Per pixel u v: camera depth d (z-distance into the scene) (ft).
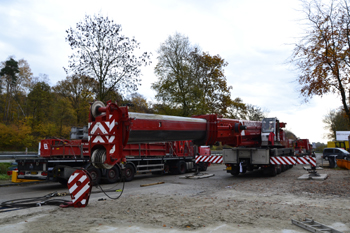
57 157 41.04
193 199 28.58
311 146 130.41
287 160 50.83
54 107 152.25
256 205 25.26
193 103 93.76
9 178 50.55
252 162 51.83
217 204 25.85
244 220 19.89
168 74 99.55
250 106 162.81
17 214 21.83
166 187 39.65
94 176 42.70
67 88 155.94
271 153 53.67
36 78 197.57
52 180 38.78
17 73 189.26
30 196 32.99
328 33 53.01
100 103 24.40
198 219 20.21
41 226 18.39
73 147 41.98
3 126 131.95
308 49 54.39
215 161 55.52
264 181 45.34
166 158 59.98
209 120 31.76
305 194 31.96
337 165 75.72
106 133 22.52
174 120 27.66
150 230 17.60
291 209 23.49
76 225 18.65
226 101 114.32
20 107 174.81
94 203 26.45
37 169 39.19
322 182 42.57
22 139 133.49
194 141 32.60
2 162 58.65
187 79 97.19
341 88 53.98
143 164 55.01
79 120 153.28
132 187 40.93
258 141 54.44
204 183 44.19
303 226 18.01
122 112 23.08
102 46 58.95
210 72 112.47
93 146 23.50
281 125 58.65
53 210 23.22
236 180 47.78
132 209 23.63
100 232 17.13
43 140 40.24
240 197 30.07
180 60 100.37
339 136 132.26
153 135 25.85
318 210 23.12
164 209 23.61
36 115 160.76
